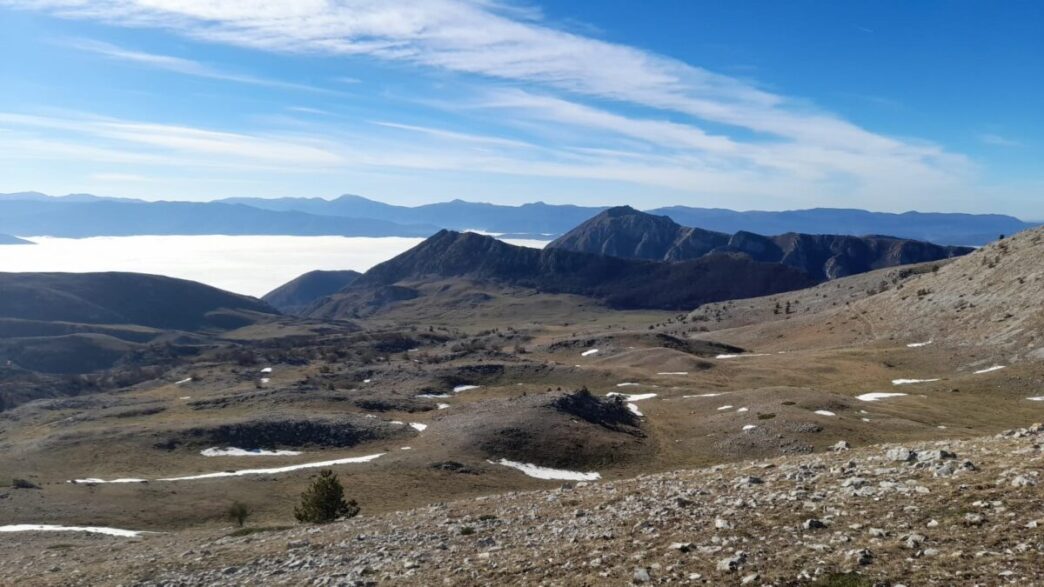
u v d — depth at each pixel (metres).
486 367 146.38
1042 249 146.00
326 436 91.19
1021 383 102.31
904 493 18.58
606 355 172.25
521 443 78.81
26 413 130.38
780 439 75.12
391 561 22.12
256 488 65.31
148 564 26.83
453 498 59.53
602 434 82.81
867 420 82.25
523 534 23.03
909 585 12.88
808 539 16.42
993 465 19.92
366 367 165.12
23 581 27.11
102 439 88.75
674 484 27.41
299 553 25.44
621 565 16.97
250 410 113.00
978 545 14.16
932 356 129.88
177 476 74.38
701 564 15.90
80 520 55.09
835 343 164.00
